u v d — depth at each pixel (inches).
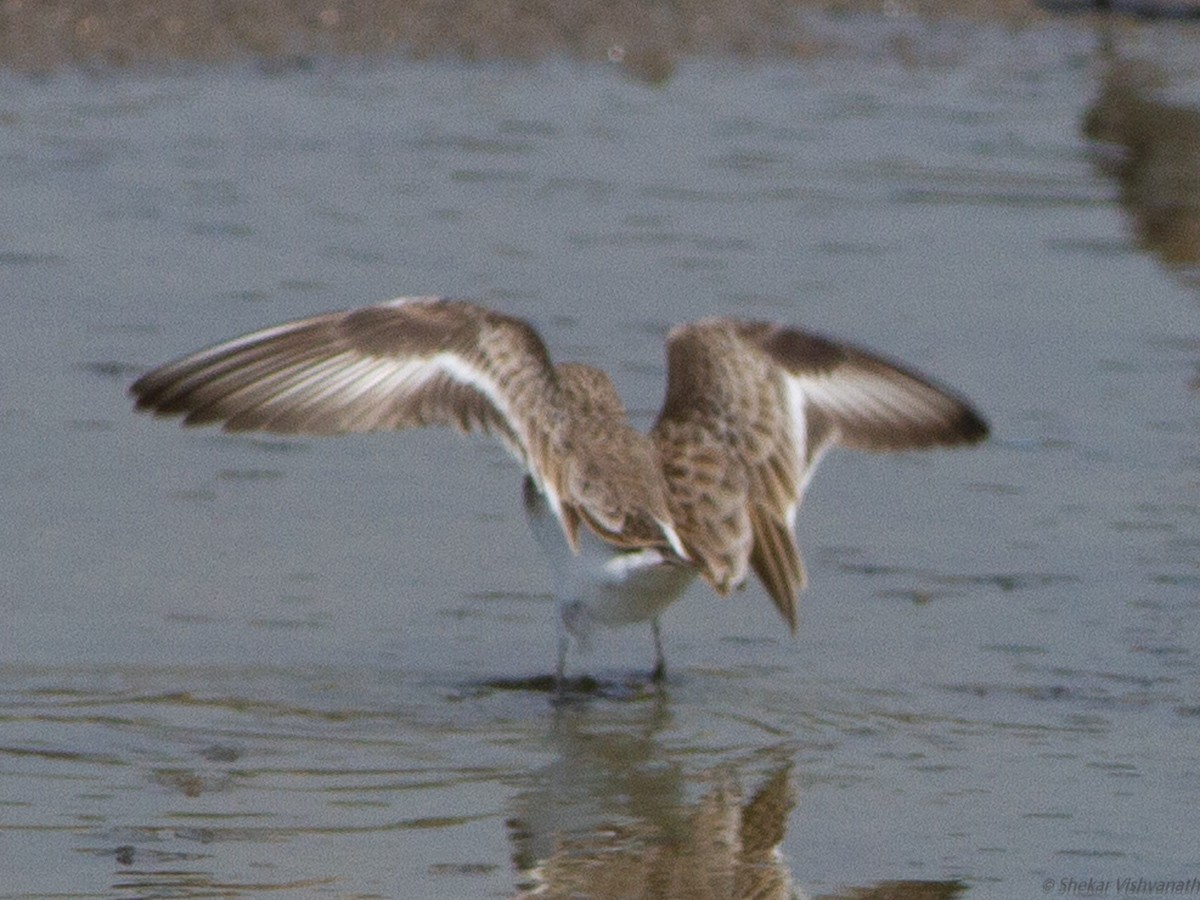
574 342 621.0
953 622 457.1
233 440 555.2
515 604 460.1
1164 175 848.3
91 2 960.3
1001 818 362.3
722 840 350.6
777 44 1048.8
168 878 328.8
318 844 343.9
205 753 382.3
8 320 621.0
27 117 844.0
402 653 433.1
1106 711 411.8
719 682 426.3
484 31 1010.7
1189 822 361.1
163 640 433.1
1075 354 638.5
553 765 381.7
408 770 378.0
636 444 357.1
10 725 391.2
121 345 603.2
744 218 766.5
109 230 712.4
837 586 477.4
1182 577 481.7
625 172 821.2
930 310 671.1
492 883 331.3
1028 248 745.6
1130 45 1105.4
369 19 1003.3
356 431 331.9
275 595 458.3
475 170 812.0
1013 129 915.4
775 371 364.5
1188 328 666.8
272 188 771.4
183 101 883.4
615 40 1022.4
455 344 341.7
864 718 407.5
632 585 370.9
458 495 523.5
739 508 352.8
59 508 499.2
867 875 338.6
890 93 975.0
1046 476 547.8
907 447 357.1
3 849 338.6
